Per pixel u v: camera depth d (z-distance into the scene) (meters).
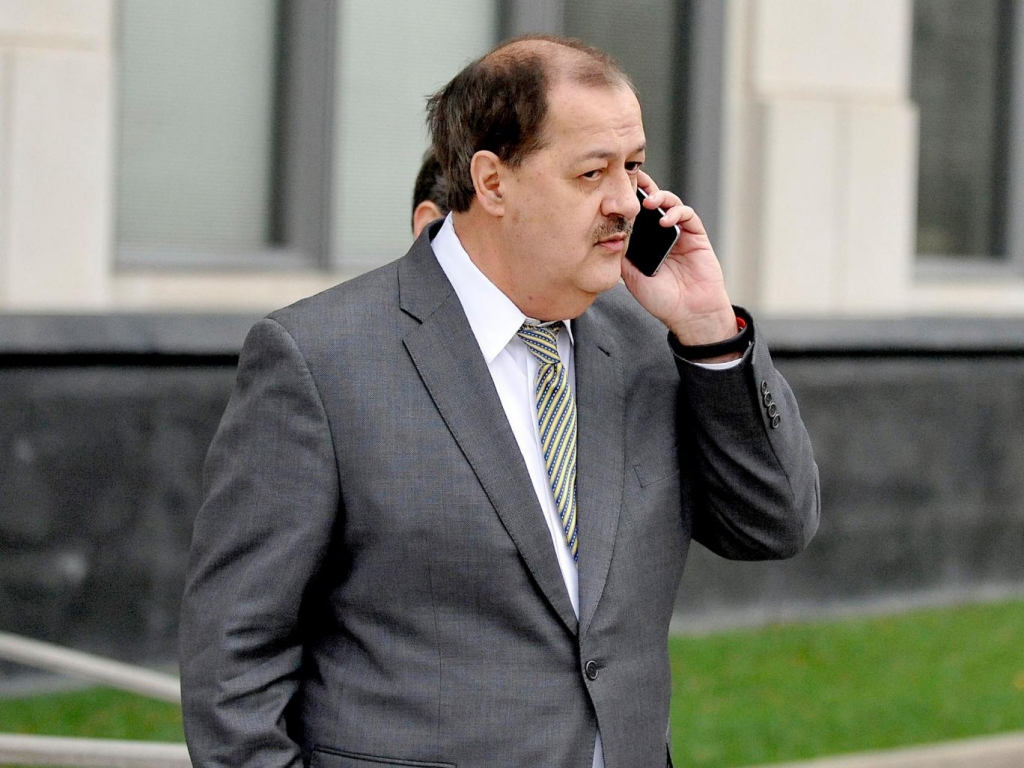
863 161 28.02
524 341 8.05
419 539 7.53
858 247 28.09
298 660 7.83
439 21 24.94
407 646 7.57
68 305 21.56
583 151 7.44
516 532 7.57
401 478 7.55
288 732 7.94
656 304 8.22
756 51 27.23
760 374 8.08
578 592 7.78
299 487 7.59
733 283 27.47
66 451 20.09
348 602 7.70
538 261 7.66
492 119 7.61
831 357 26.14
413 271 8.09
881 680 21.94
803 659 22.98
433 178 10.52
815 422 26.08
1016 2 31.17
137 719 18.67
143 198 22.81
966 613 26.64
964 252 31.20
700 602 25.00
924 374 27.06
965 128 31.08
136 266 22.59
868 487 26.59
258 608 7.56
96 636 20.38
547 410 8.02
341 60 24.19
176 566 20.94
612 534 7.88
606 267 7.68
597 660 7.70
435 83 24.94
